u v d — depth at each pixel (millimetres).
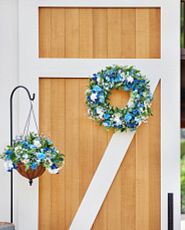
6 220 3428
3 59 3447
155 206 3414
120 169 3424
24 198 3402
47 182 3424
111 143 3412
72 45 3439
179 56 3418
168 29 3416
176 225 3406
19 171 3074
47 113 3436
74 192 3424
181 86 4027
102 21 3447
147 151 3422
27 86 3412
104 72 3357
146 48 3439
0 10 3453
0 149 3432
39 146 3049
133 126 3326
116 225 3414
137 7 3438
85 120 3434
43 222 3416
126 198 3418
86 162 3428
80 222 3410
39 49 3436
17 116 3439
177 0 3422
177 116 3410
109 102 3391
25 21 3414
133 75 3334
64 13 3447
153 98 3418
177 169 3406
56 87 3438
